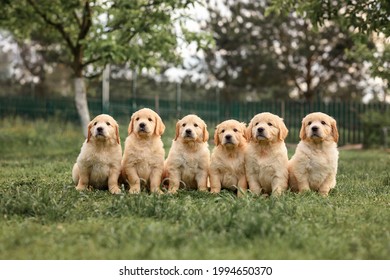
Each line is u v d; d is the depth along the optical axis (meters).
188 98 31.78
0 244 4.18
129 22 13.93
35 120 22.39
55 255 4.02
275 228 4.41
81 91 15.19
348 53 14.84
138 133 7.09
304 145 7.00
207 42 14.92
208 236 4.29
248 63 31.23
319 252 3.97
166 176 7.43
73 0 13.90
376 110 21.17
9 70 35.31
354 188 7.45
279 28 30.92
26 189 6.60
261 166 6.91
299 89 31.97
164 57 15.27
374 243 4.26
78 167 7.34
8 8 14.66
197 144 7.21
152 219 5.16
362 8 10.43
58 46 28.14
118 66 29.08
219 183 7.17
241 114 23.36
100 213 5.38
